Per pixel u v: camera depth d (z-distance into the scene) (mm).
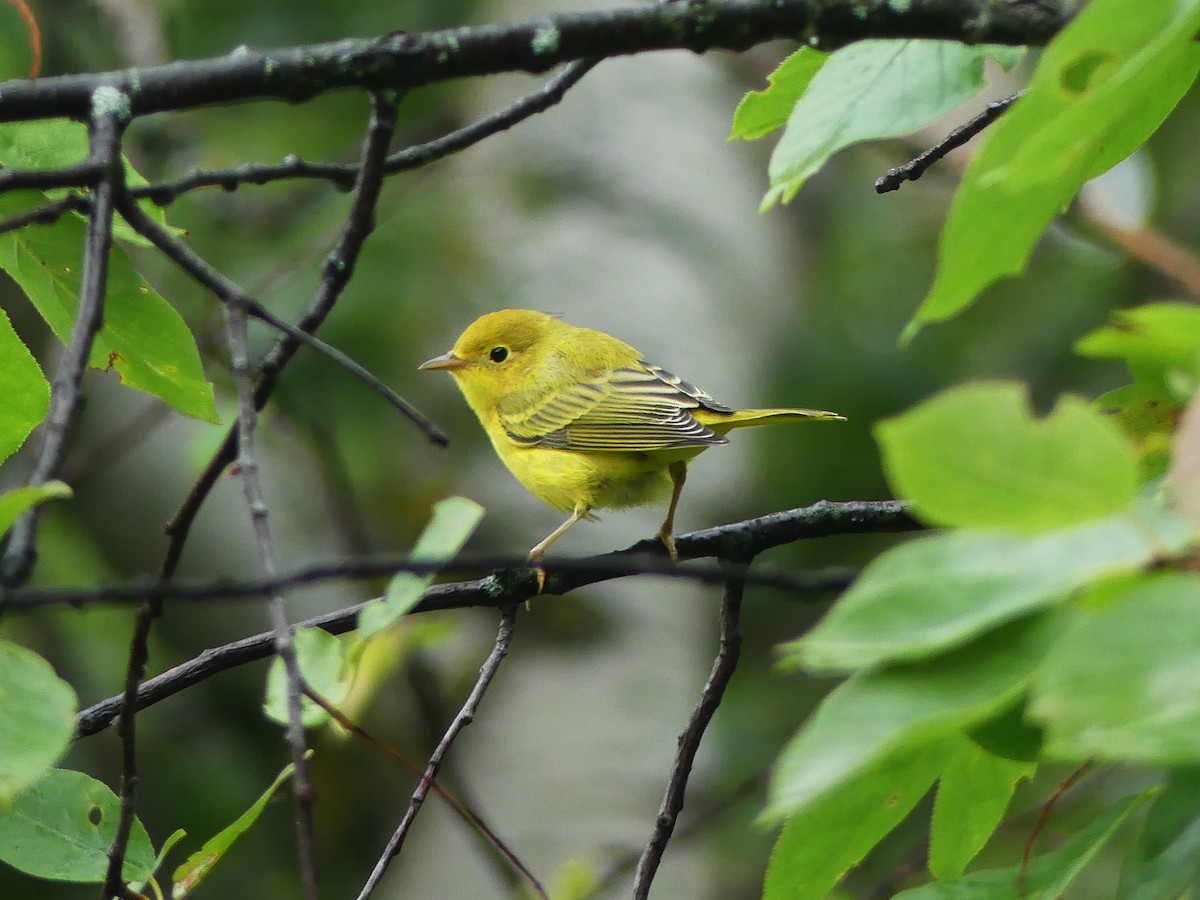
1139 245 9492
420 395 15438
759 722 14594
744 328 15266
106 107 5746
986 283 3939
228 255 15547
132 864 5945
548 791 12039
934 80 5832
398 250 15875
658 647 13250
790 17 5797
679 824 12344
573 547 13906
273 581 4168
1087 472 2918
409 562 4301
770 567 4402
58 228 6211
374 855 14289
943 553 3111
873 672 3172
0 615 3939
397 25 16344
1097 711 2703
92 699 14406
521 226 16031
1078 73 4719
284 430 13328
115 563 14805
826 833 5387
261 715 15125
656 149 16625
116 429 15109
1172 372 3428
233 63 5840
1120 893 4242
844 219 18547
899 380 16531
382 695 14438
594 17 5902
